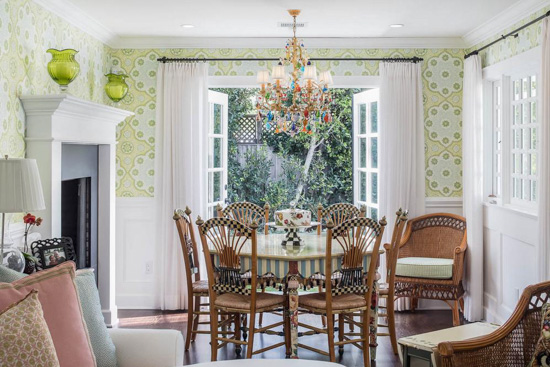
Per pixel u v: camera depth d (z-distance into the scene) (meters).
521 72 5.11
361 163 6.88
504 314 5.23
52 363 2.19
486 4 4.79
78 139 4.55
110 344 2.78
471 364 2.61
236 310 4.32
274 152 9.17
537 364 2.71
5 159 3.05
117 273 6.22
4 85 3.77
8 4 3.82
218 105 6.61
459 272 5.41
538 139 4.47
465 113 5.90
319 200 9.14
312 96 4.75
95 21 5.32
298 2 4.73
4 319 2.15
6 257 3.32
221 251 4.33
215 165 6.56
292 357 4.23
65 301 2.54
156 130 6.10
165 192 6.05
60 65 4.34
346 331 5.38
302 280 4.40
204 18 5.25
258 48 6.20
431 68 6.20
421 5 4.84
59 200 4.25
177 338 2.88
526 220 4.74
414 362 3.34
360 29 5.71
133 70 6.19
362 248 4.23
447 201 6.20
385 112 6.11
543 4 4.49
